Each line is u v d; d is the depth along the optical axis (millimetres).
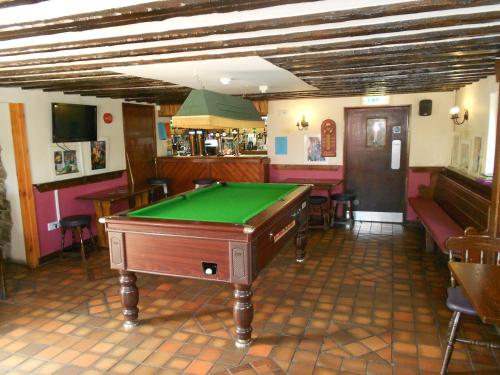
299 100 6910
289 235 3953
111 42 2662
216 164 7344
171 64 3502
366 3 2008
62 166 5352
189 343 3076
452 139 6164
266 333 3191
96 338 3178
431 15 2291
